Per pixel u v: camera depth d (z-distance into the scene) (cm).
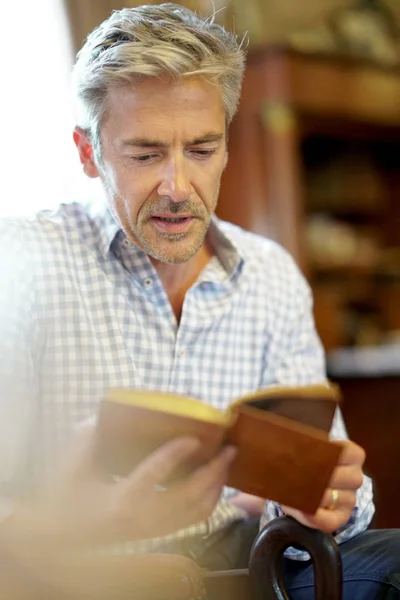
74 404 155
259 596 120
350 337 500
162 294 160
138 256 159
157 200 144
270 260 180
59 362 155
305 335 180
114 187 148
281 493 110
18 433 140
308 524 118
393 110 486
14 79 369
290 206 445
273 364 175
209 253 171
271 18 468
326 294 489
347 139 513
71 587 108
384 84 482
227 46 147
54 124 373
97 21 379
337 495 125
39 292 155
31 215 165
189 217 147
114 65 140
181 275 165
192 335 163
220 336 168
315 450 106
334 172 518
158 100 140
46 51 374
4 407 139
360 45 481
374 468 318
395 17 512
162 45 138
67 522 108
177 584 112
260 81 445
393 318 520
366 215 547
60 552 108
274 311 175
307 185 507
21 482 142
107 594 110
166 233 147
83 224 164
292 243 445
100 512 107
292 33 473
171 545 156
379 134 509
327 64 455
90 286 160
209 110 143
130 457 108
